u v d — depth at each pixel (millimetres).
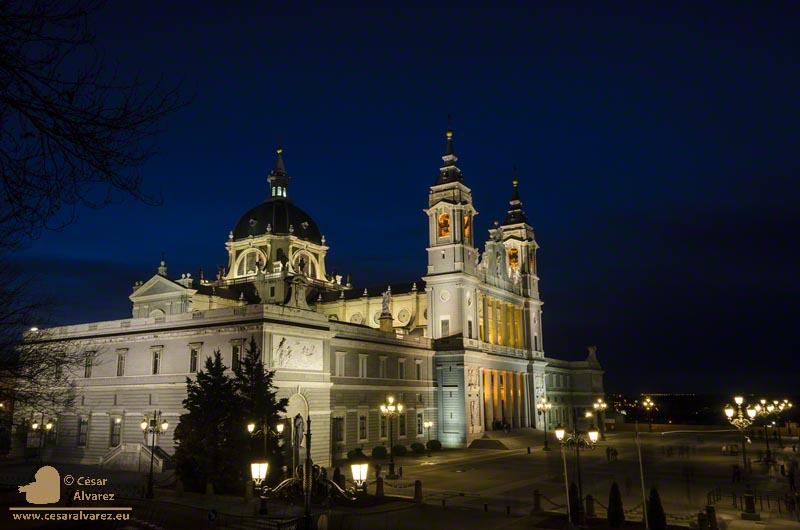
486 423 104688
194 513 40562
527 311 127500
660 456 85188
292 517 38969
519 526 38781
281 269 118312
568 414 146625
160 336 71688
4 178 9891
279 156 141500
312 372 69625
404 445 90125
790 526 39688
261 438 50469
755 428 137000
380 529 37719
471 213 109250
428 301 104812
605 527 37844
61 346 40812
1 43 9367
